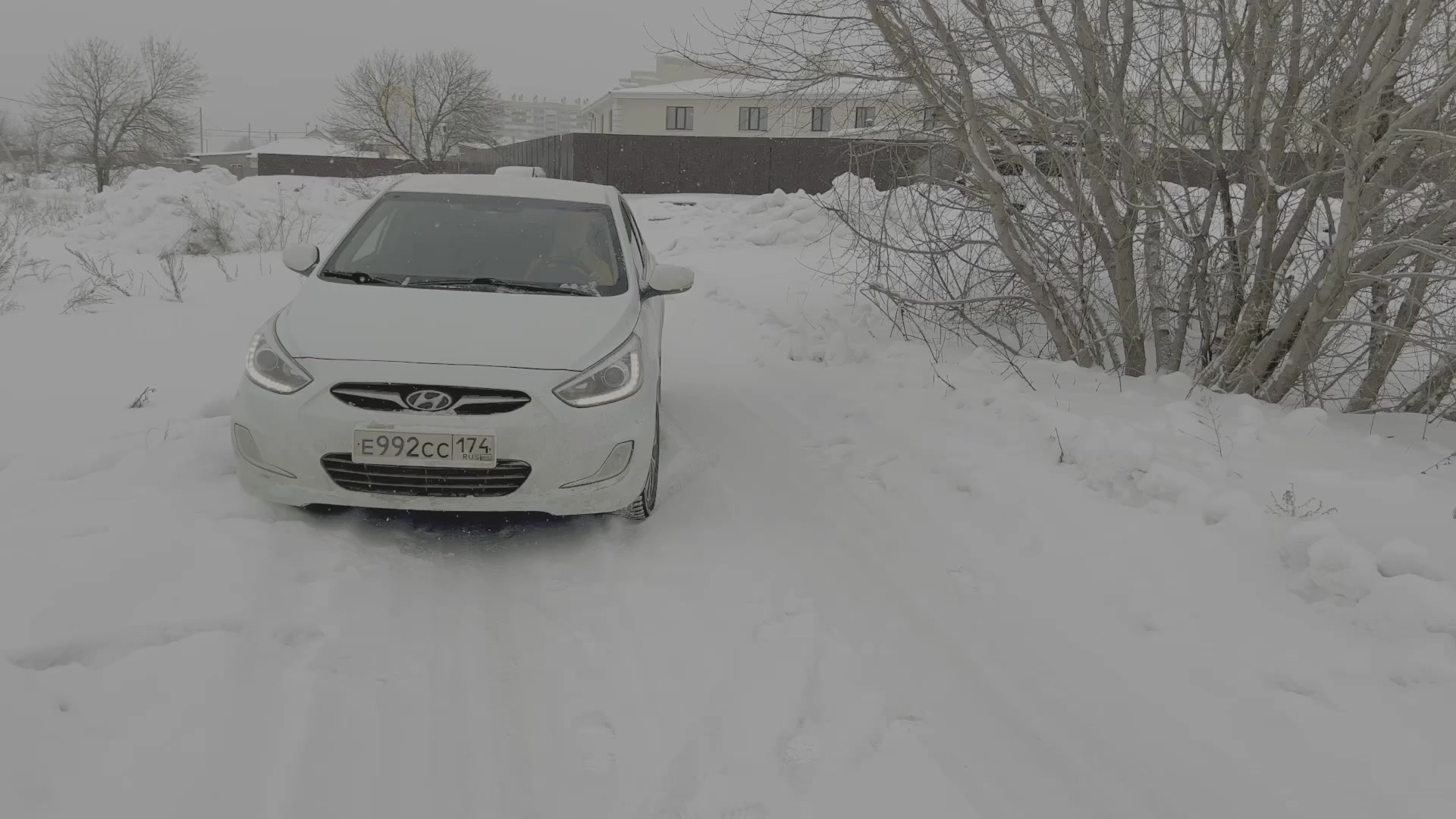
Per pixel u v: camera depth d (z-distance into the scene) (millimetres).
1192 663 3240
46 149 49625
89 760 2395
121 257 12961
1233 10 5379
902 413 5988
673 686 2990
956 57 5332
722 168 28125
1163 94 5742
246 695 2740
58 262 11875
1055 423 5312
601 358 4004
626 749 2678
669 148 27938
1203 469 4699
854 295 9484
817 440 5594
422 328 3988
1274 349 5918
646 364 4234
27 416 5285
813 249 14258
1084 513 4375
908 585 3785
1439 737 2811
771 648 3234
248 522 3811
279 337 3945
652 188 28141
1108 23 5477
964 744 2771
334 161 46969
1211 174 6031
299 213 17141
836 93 5973
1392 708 2951
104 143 48312
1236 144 5863
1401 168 5363
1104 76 5555
